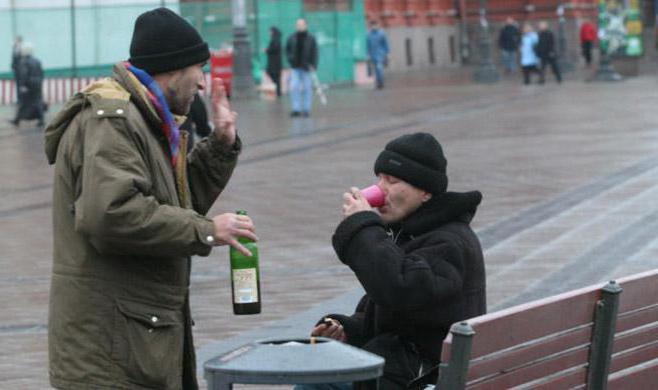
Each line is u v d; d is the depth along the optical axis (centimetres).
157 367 1116
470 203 1262
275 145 5216
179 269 1141
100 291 1103
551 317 1129
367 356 1004
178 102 1159
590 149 4628
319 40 9519
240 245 1107
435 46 13888
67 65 8225
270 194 3794
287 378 975
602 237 2875
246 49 8188
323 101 7706
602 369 1205
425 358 1249
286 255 2850
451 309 1232
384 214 1275
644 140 4862
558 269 2539
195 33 1156
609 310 1196
